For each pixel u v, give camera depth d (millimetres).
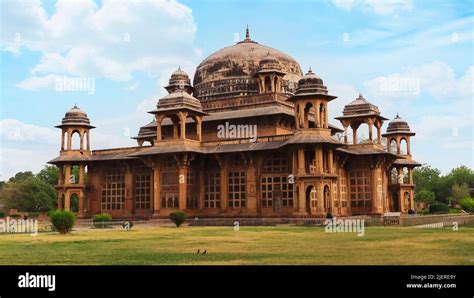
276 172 47000
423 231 31188
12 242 25281
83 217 55281
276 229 35312
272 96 52781
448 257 16953
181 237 27922
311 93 44688
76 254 19172
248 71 57250
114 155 55375
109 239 26938
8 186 85438
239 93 56562
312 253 18578
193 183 50656
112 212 55500
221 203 49156
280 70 55219
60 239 27172
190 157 49156
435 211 58781
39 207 83438
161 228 39656
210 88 58312
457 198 88312
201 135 55125
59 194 55969
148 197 53719
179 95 50000
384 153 50562
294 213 43719
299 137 44312
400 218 39062
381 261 16031
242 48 59281
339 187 50062
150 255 18531
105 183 56500
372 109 53375
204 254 18641
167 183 50125
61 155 56438
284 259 16859
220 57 58875
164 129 58969
